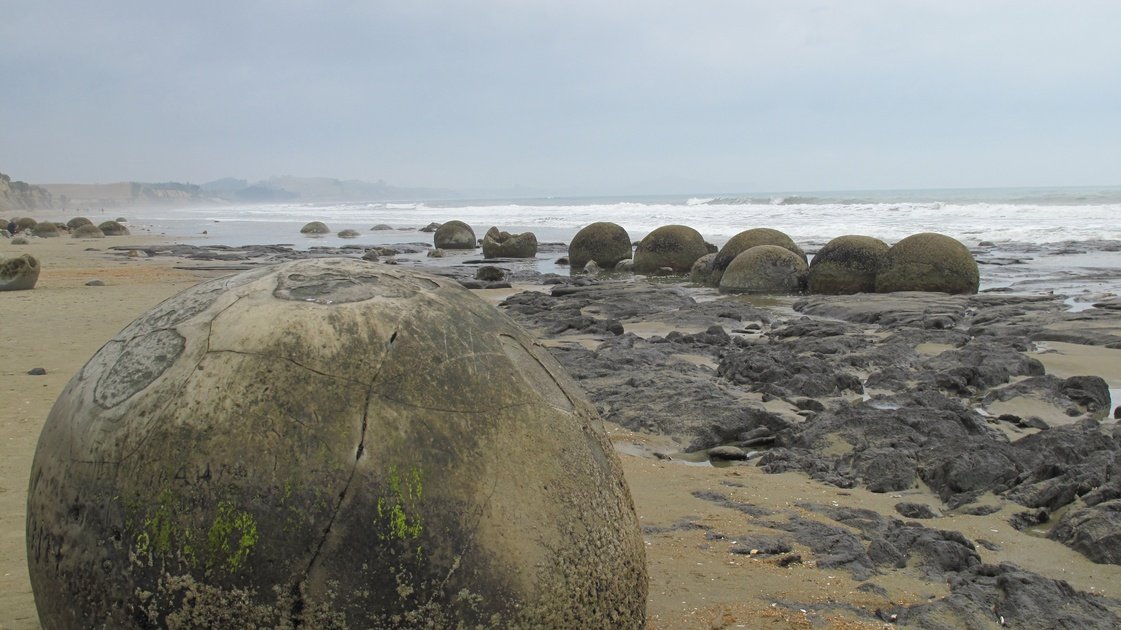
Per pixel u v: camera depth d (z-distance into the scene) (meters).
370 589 2.16
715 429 6.50
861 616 3.40
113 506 2.27
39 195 153.88
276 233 41.38
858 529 4.43
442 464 2.26
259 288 2.58
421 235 38.41
